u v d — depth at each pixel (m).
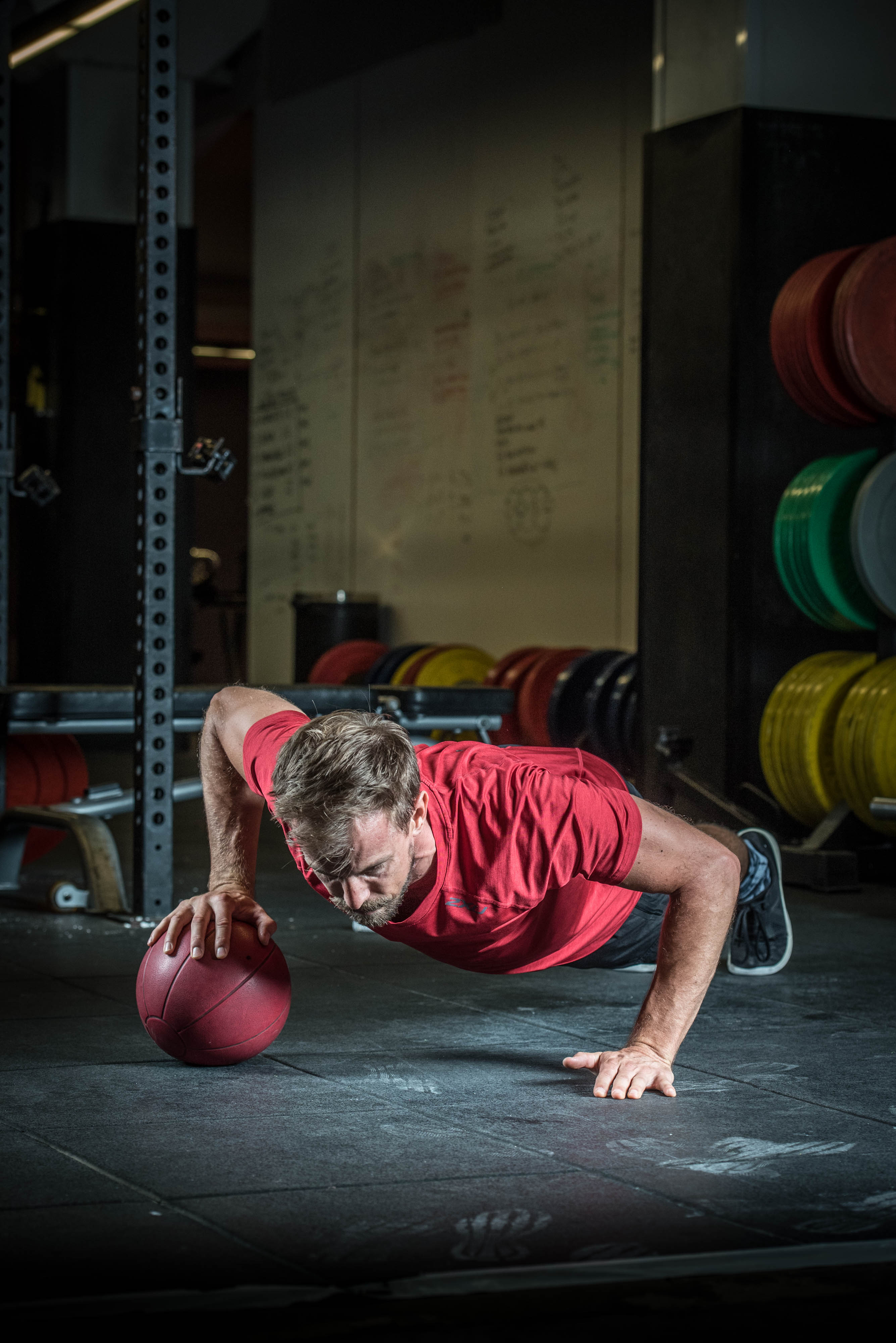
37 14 8.73
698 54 5.78
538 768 2.20
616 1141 2.16
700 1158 2.09
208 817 2.58
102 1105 2.32
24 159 12.45
